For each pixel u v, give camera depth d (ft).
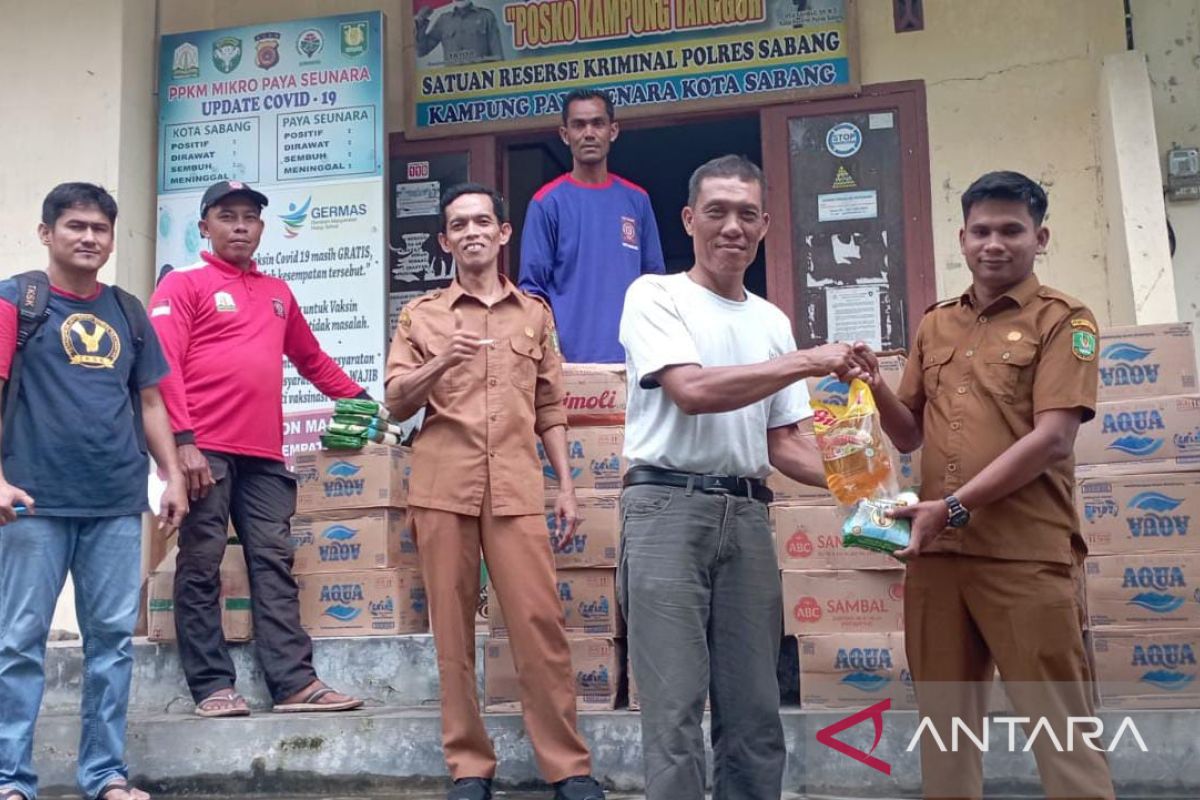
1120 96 17.29
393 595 14.55
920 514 9.43
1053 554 9.50
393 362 12.60
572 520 12.67
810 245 18.95
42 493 11.90
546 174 23.43
